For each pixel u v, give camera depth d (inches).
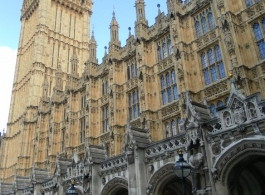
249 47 870.4
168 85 1135.0
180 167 531.8
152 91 1174.3
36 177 1365.7
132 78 1306.6
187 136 684.1
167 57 1153.4
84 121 1576.0
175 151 757.3
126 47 1396.4
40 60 2353.6
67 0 2758.4
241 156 597.0
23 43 2810.0
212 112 933.2
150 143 864.9
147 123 1096.8
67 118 1648.6
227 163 609.6
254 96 595.8
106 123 1424.7
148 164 821.9
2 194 1617.9
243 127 594.9
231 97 634.2
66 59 2539.4
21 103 2447.1
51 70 2399.1
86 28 2783.0
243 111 610.2
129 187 825.5
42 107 1991.9
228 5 920.3
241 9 923.4
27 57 2608.3
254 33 880.9
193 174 650.2
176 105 1059.3
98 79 1542.8
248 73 840.9
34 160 1849.2
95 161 1001.5
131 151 847.1
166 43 1190.3
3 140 2513.5
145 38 1246.9
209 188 617.3
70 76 1727.4
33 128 2106.3
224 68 928.3
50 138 1759.4
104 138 1385.3
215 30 994.1
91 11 2918.3
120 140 1254.9
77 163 1111.0
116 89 1332.4
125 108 1294.3
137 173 808.3
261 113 579.5
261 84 812.6
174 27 1098.1
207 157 638.5
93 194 956.6
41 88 2278.5
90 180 985.5
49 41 2493.8
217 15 963.3
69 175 1137.4
